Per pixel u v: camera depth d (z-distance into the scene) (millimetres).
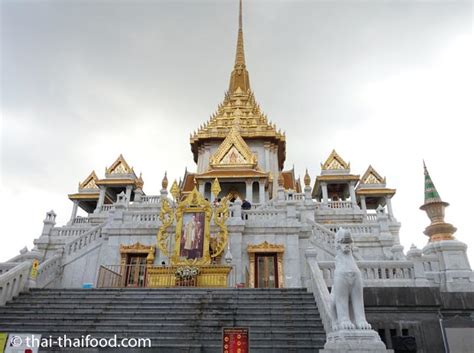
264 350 10133
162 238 20469
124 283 20328
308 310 12305
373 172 44250
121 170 43469
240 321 11672
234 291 14125
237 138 42031
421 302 11617
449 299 11641
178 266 18703
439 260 12484
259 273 20672
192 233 20109
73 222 31500
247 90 59312
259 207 26906
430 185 14094
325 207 32375
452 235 13062
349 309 8867
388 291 11875
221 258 20344
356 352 7980
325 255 21016
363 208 42125
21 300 13805
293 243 21172
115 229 21797
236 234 21203
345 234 9398
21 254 19188
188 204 20922
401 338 10898
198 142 48344
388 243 22547
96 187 44812
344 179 40844
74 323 11812
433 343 11117
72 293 14422
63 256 21312
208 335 10961
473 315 11461
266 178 37625
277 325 11320
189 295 13875
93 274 20891
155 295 14008
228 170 39469
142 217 22703
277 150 48812
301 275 20453
